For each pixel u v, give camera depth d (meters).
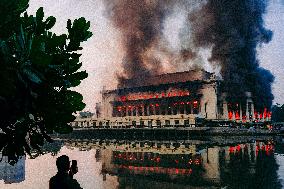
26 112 1.81
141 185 17.41
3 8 1.56
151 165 25.98
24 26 1.88
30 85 1.70
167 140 57.34
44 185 15.41
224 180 18.77
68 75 2.00
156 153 35.38
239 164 25.22
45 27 1.94
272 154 31.45
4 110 1.74
